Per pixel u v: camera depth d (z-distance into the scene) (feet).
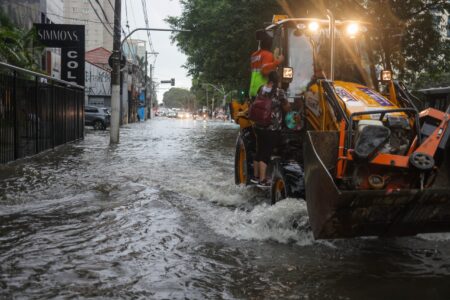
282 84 24.84
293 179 21.08
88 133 101.60
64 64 80.23
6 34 64.44
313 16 66.59
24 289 14.90
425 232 18.28
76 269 16.67
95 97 174.09
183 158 50.65
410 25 60.34
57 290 14.88
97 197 28.81
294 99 24.73
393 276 16.35
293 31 25.00
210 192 30.12
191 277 16.11
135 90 214.69
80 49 80.48
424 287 15.44
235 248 19.20
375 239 20.35
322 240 20.12
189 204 27.20
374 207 16.83
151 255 18.28
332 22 22.94
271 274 16.46
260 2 83.15
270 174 25.18
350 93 21.18
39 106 53.57
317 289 15.24
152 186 32.86
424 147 18.21
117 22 71.56
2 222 22.76
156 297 14.49
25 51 67.92
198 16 100.12
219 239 20.38
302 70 24.95
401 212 17.17
